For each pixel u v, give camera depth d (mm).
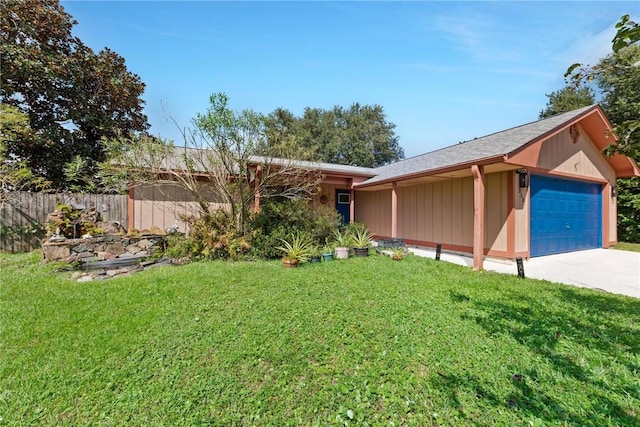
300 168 8508
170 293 4562
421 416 2189
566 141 9172
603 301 4465
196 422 2172
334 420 2176
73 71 12211
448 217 9867
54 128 12312
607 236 10672
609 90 13172
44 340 3186
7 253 8289
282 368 2754
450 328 3461
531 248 8305
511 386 2471
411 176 8984
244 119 7359
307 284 5094
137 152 7598
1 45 10531
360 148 28656
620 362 2803
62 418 2219
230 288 4824
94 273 5922
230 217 7992
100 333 3322
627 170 10828
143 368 2750
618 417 2143
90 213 7898
